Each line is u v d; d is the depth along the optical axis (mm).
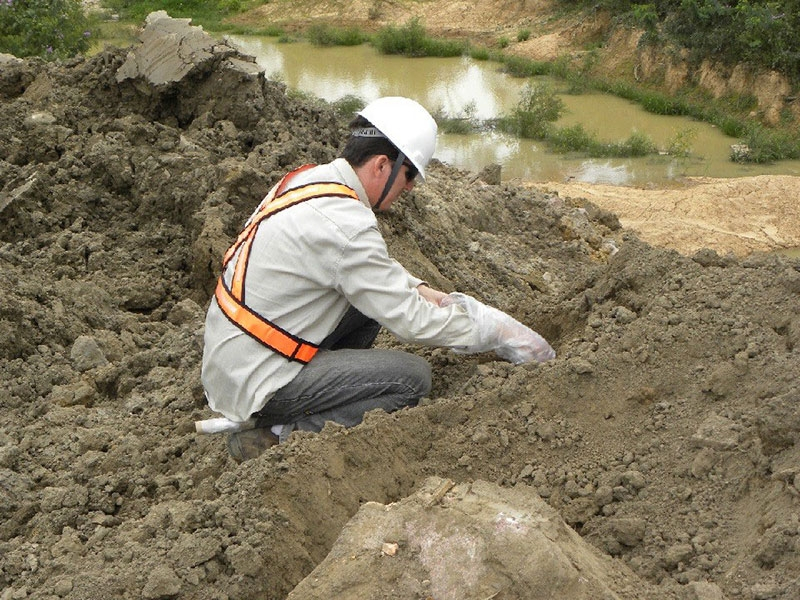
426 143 3445
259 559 2822
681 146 16641
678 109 19859
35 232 6363
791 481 2695
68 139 7156
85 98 7574
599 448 3275
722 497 2920
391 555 2535
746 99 19062
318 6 30984
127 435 4070
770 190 13758
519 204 9438
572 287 4469
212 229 5969
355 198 3324
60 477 3781
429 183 8789
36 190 6512
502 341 3584
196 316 5707
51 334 5156
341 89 22281
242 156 6922
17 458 3938
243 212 6289
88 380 4848
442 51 25781
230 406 3404
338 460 3139
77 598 2840
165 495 3543
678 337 3518
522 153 17047
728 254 4156
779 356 3287
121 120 7285
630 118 19672
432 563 2496
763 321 3531
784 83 18609
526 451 3316
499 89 22172
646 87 21234
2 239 6316
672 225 12602
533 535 2480
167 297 6117
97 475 3748
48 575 3064
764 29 19062
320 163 7160
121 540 3121
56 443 4105
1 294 5133
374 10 29781
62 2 15617
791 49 18844
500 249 8180
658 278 3984
